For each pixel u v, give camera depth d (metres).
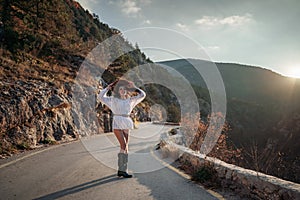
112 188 4.87
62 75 19.94
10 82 13.03
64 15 37.25
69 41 32.50
